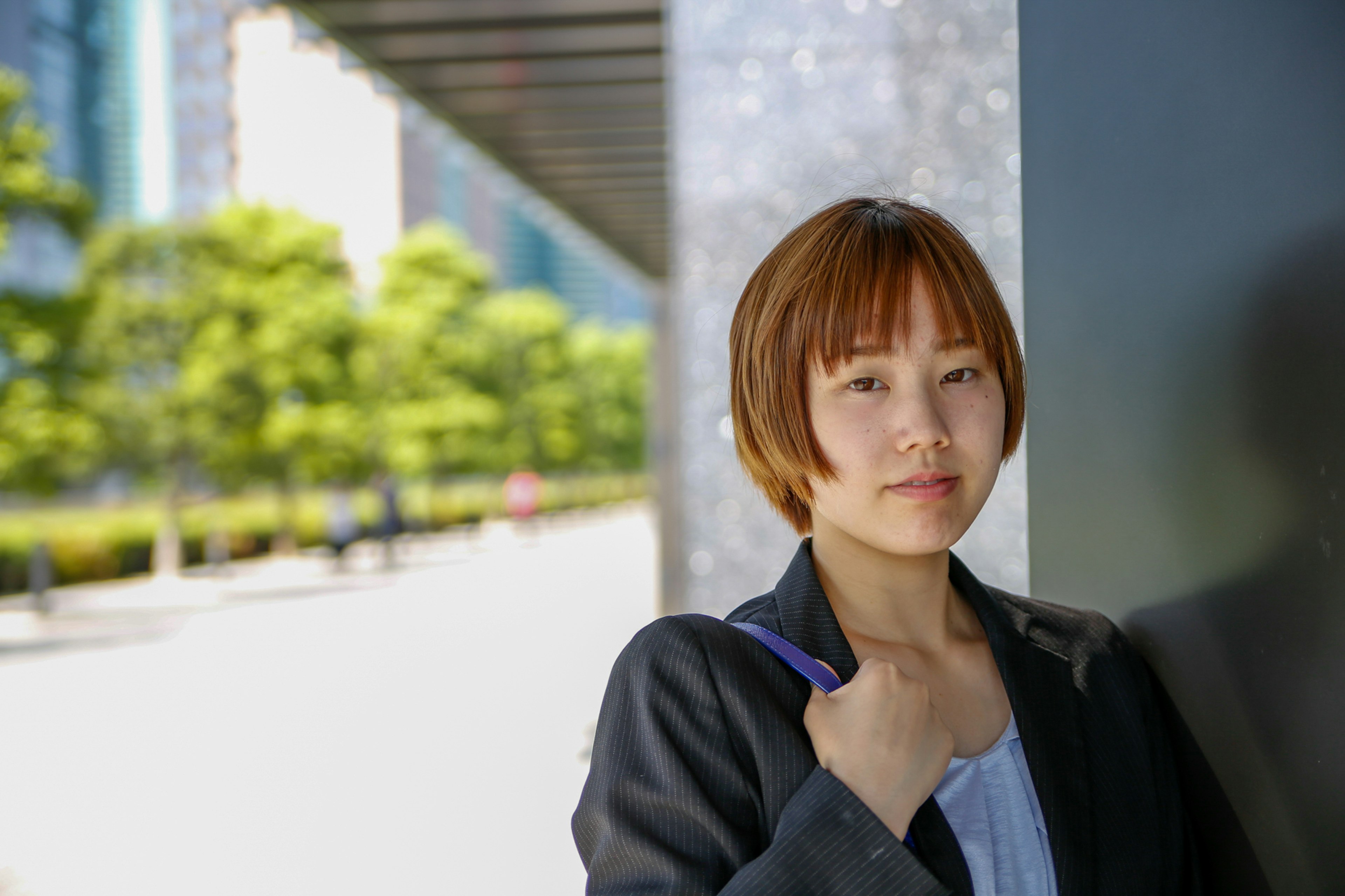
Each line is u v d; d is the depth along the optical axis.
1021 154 1.54
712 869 0.86
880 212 0.93
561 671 8.16
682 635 0.95
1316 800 0.89
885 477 0.89
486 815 4.69
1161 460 1.13
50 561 15.01
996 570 2.59
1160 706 1.15
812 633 0.96
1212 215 1.00
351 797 5.06
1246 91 0.93
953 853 0.87
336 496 21.39
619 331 63.09
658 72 7.03
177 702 7.56
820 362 0.90
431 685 7.77
